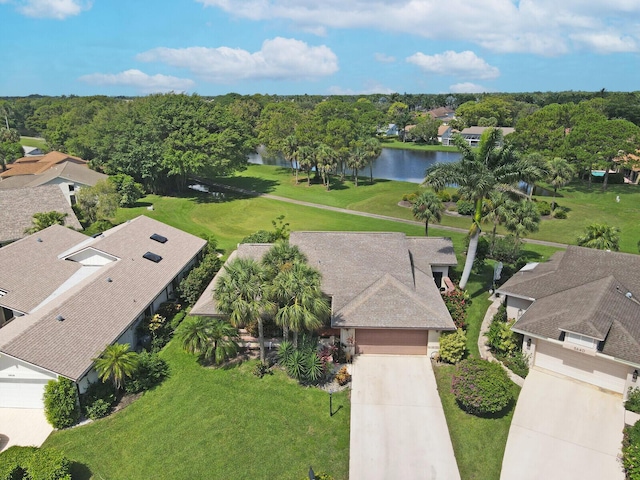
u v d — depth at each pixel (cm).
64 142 11306
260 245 3609
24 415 2444
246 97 17825
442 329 2720
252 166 11081
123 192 6838
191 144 7338
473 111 15775
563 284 3030
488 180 3088
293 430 2275
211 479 2016
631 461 1928
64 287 3416
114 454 2164
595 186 7888
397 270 3170
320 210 6944
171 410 2438
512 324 2941
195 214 6619
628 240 5247
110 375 2527
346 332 2811
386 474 2008
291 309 2488
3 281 3275
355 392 2542
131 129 7769
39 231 4244
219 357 2745
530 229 4116
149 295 3281
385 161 12306
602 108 12156
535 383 2556
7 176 8156
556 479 1955
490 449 2125
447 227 5881
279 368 2766
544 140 8325
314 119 11006
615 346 2364
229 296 2505
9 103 17862
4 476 1911
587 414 2311
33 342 2445
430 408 2409
